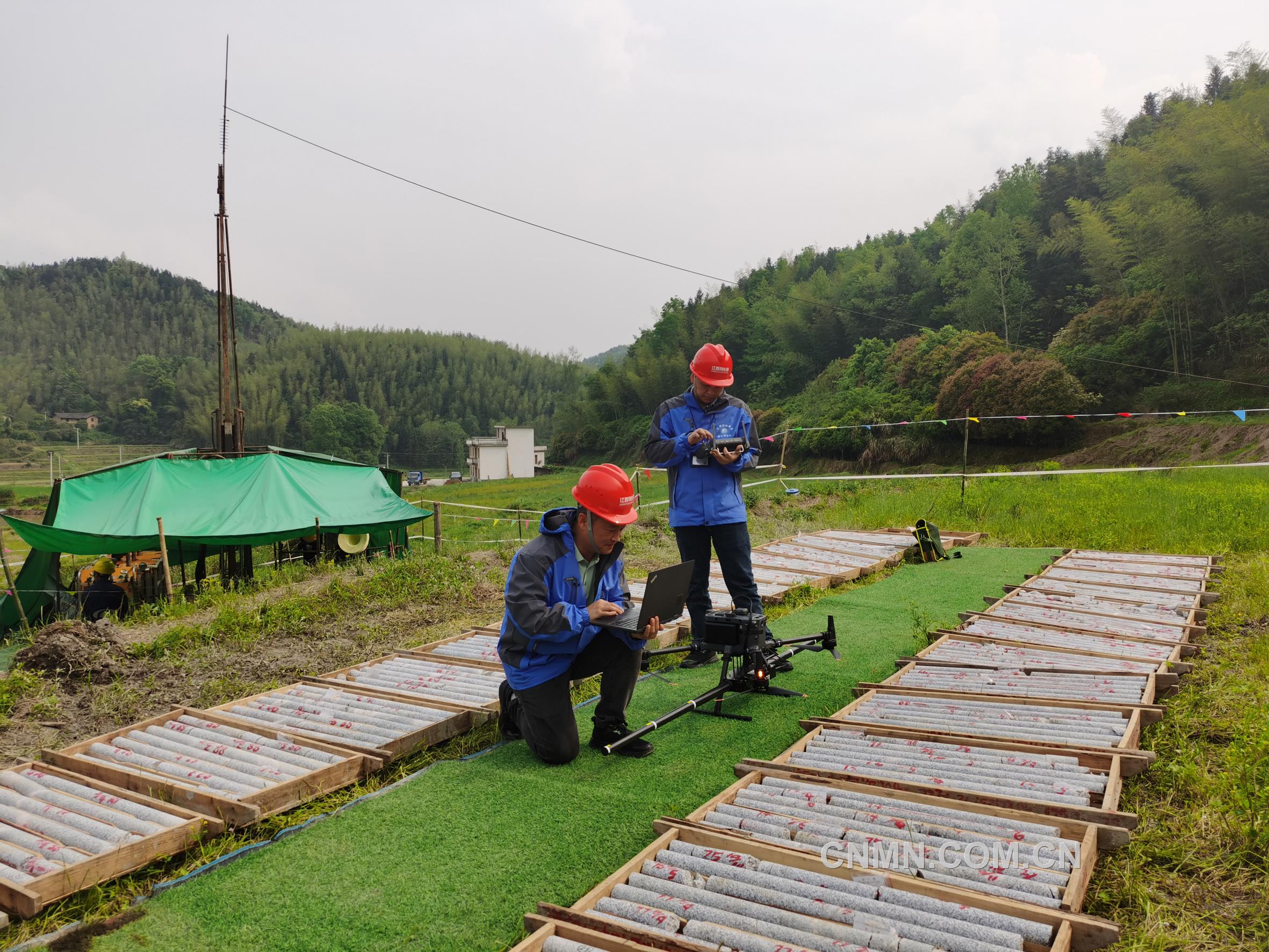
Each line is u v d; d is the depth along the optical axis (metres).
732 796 3.16
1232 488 12.31
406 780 3.52
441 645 5.76
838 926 2.22
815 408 43.25
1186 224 29.17
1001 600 6.69
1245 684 4.32
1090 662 4.80
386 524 10.22
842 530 11.90
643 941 2.17
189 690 5.16
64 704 4.88
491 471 88.12
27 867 2.71
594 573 3.69
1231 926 2.35
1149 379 29.88
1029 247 43.56
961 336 37.41
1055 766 3.28
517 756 3.81
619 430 67.19
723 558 5.14
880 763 3.44
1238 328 27.92
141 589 8.94
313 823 3.15
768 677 4.48
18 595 8.92
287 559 11.59
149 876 2.83
